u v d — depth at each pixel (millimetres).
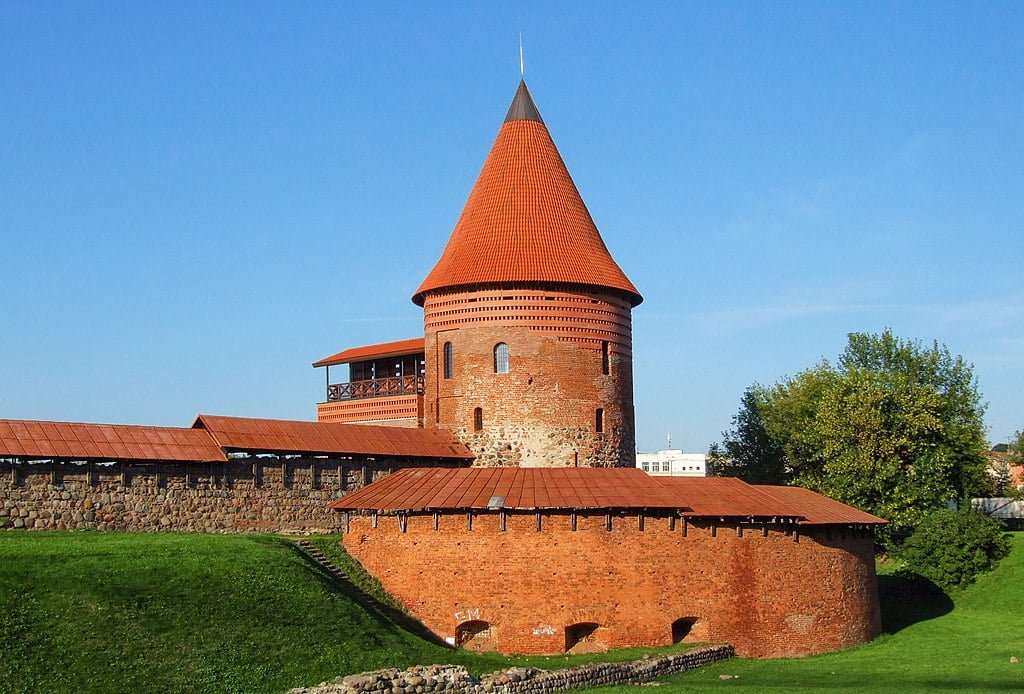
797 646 42219
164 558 34125
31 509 38344
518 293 51000
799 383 82062
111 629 29750
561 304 51312
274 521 44250
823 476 71312
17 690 26812
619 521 40125
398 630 36062
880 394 66438
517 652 39000
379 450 47688
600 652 39031
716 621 40906
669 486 42688
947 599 57281
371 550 40812
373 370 64375
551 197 53375
